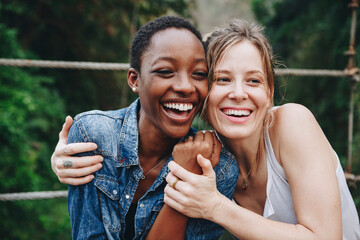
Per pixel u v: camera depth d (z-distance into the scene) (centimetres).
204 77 144
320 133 162
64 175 150
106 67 248
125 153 155
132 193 156
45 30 884
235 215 140
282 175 168
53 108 746
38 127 712
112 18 980
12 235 522
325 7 896
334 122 743
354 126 659
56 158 153
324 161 153
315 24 921
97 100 995
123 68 251
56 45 912
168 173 150
